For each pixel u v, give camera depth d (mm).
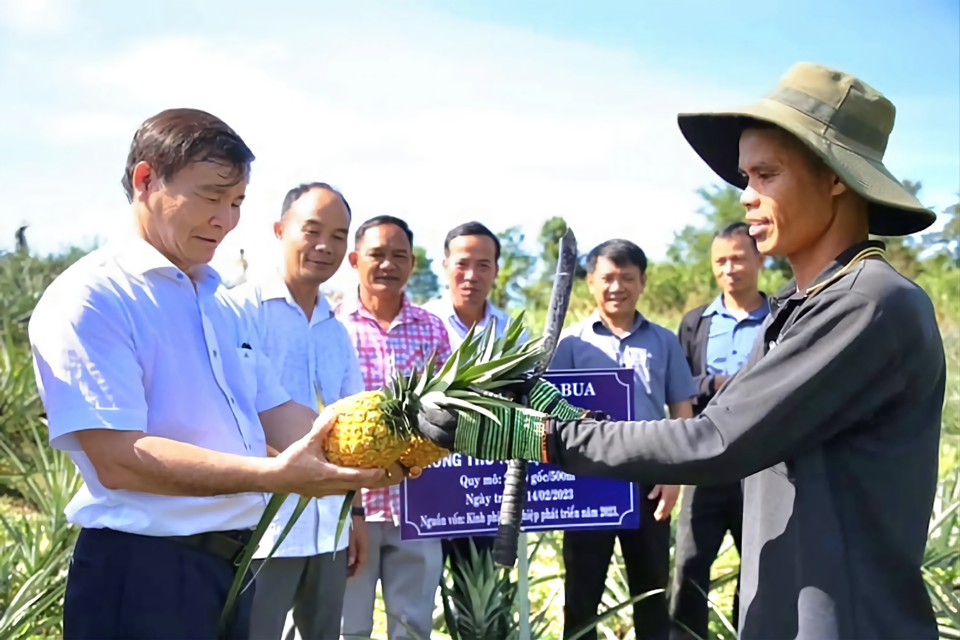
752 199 2592
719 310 5793
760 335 2617
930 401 2420
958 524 5789
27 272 12406
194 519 2633
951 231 24031
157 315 2629
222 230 2680
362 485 2529
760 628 2438
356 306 4992
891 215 2582
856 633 2305
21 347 10453
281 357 4148
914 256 26109
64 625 2639
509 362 2551
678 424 2375
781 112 2498
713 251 5762
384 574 4668
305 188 4336
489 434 2449
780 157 2525
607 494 4418
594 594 4914
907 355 2318
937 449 2451
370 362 4855
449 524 4328
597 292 5230
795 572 2379
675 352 5230
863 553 2336
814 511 2365
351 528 4434
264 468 2494
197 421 2660
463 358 2592
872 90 2549
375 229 4926
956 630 4328
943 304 18062
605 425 2430
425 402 2527
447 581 5738
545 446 2441
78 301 2506
